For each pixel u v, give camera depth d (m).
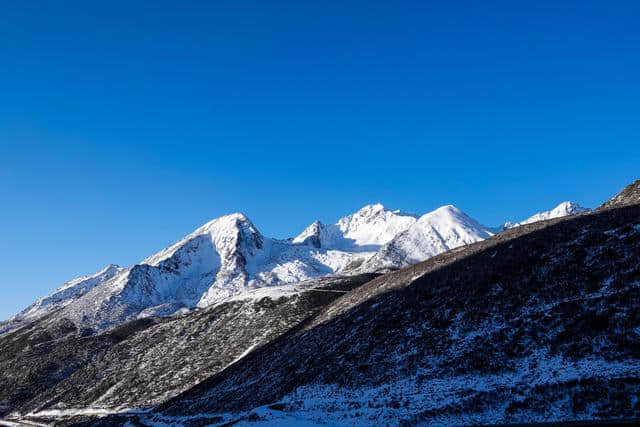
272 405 54.00
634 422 29.94
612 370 37.88
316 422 45.22
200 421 62.47
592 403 35.47
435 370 48.34
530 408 37.41
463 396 41.78
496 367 44.75
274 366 71.69
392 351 55.56
